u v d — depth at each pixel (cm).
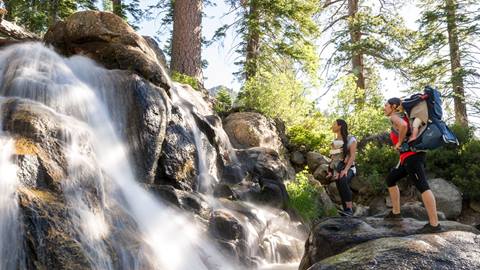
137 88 819
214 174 991
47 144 562
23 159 511
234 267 688
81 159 588
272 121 1451
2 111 595
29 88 722
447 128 545
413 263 492
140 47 952
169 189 743
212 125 1088
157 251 573
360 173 1482
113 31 953
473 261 495
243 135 1311
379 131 1764
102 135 750
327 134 1595
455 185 1407
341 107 1802
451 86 2362
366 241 579
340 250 584
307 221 1038
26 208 465
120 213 592
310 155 1473
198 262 626
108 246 508
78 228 495
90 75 866
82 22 969
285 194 1045
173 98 990
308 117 1705
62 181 534
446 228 600
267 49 1939
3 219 450
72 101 747
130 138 785
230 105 1647
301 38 1945
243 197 948
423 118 546
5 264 437
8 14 1984
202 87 1531
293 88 1623
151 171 788
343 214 721
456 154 1446
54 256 451
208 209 765
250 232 767
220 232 730
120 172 721
